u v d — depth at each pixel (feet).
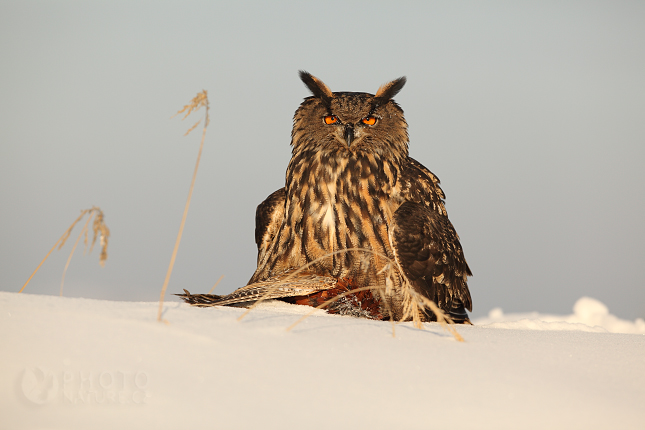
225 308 30.07
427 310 39.58
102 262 24.26
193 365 18.76
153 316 23.32
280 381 18.35
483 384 19.63
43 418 15.03
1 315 20.98
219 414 15.94
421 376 19.89
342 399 17.60
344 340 23.12
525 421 17.26
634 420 17.94
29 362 17.66
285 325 24.48
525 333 28.73
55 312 22.06
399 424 16.40
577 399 19.20
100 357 18.56
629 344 27.14
